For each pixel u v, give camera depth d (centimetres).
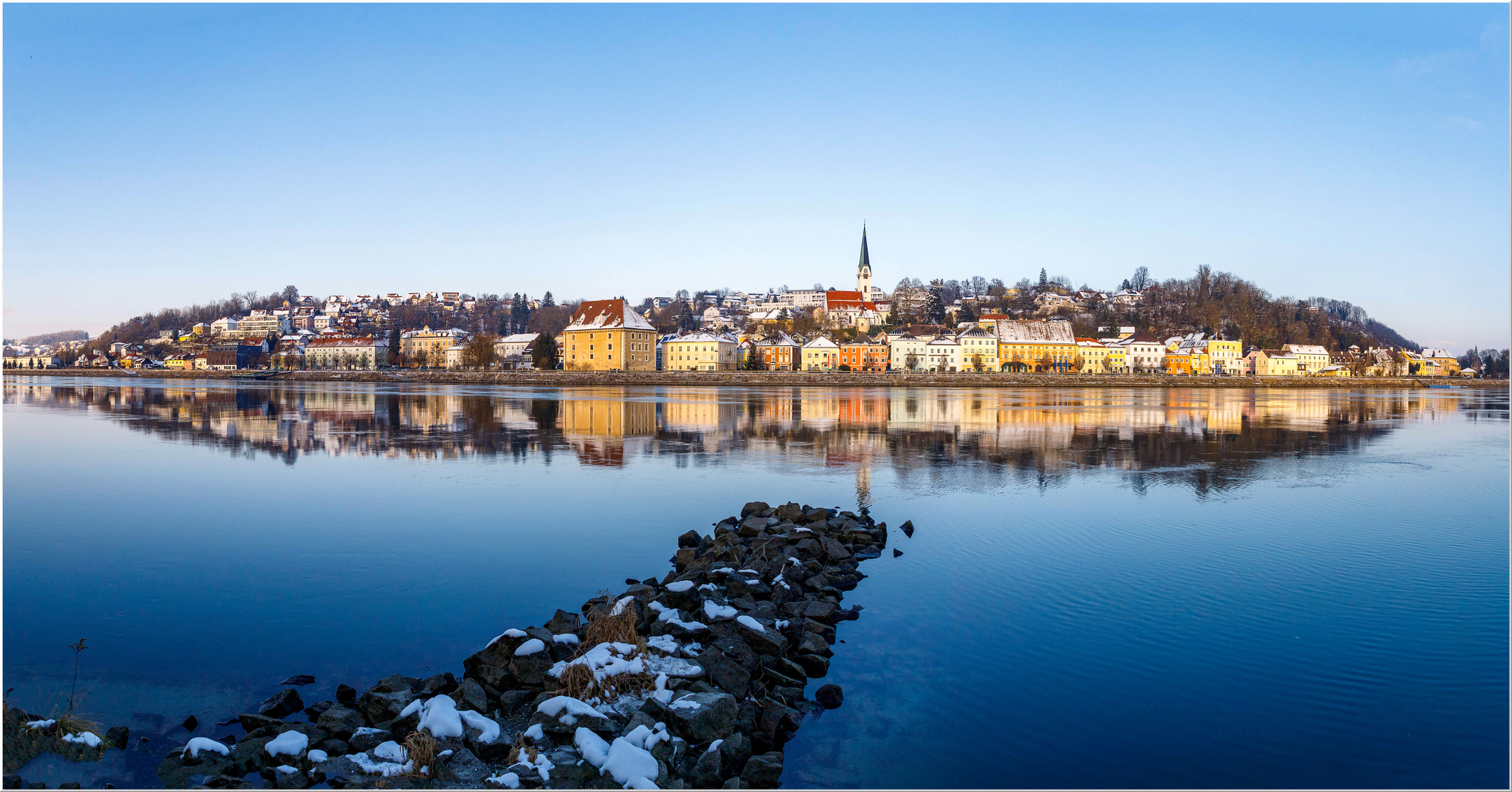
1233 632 2122
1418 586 2502
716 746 1458
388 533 3219
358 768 1369
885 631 2145
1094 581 2572
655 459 5275
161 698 1738
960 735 1608
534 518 3488
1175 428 7700
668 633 1980
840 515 3381
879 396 13100
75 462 5097
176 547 2991
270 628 2164
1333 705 1727
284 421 7938
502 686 1675
